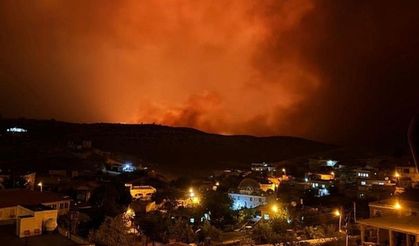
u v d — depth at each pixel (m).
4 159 105.94
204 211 62.03
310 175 96.19
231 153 182.12
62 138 160.75
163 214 59.53
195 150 180.75
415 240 27.55
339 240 37.88
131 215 54.69
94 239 38.72
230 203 68.25
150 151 168.00
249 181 83.81
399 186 71.38
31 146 127.69
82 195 68.19
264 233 45.38
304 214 55.66
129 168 112.81
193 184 89.31
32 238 30.52
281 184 86.94
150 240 46.62
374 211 42.97
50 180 82.00
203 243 45.16
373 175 89.94
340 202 63.34
